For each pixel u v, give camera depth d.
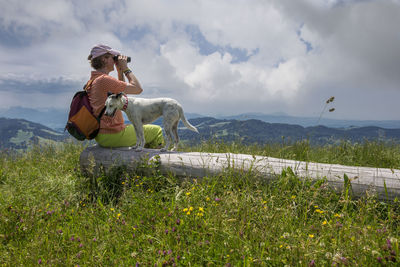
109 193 3.29
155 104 3.68
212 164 3.19
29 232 2.22
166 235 1.99
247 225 1.94
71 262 1.74
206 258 1.70
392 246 1.54
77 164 4.72
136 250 1.91
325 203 2.49
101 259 1.73
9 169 4.59
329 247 1.68
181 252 1.80
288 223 2.05
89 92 3.69
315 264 1.48
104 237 2.05
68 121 3.61
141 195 2.81
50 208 2.65
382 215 2.42
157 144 4.51
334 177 2.74
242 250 1.71
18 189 3.21
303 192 2.56
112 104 3.37
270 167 2.97
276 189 2.67
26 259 1.78
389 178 2.61
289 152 5.06
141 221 2.24
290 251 1.61
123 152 3.70
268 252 1.69
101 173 3.68
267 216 2.03
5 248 2.01
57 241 2.03
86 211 2.67
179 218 2.18
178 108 3.71
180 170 3.28
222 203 2.31
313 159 5.13
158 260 1.65
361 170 2.77
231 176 2.94
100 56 3.70
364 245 1.61
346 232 1.78
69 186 3.49
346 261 1.44
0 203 2.89
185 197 2.55
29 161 5.31
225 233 1.88
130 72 3.86
